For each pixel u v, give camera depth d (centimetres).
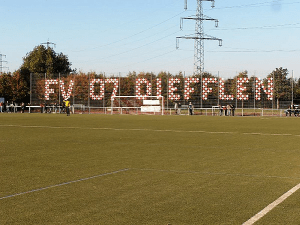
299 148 1617
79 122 3572
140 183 923
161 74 6197
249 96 5941
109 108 6366
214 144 1758
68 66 10119
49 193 824
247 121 3953
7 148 1595
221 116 5559
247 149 1580
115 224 626
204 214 679
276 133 2391
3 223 629
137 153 1449
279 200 770
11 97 8556
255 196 801
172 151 1509
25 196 799
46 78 6600
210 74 6050
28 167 1139
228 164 1201
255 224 627
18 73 8694
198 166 1162
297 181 949
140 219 651
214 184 913
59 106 6444
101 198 784
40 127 2861
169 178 983
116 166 1159
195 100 6078
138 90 6291
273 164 1204
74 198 784
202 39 7362
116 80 6353
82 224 625
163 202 755
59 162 1234
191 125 3175
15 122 3544
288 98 6088
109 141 1870
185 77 6106
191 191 843
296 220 648
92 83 6419
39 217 661
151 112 6212
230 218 657
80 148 1597
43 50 9838
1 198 783
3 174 1032
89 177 993
